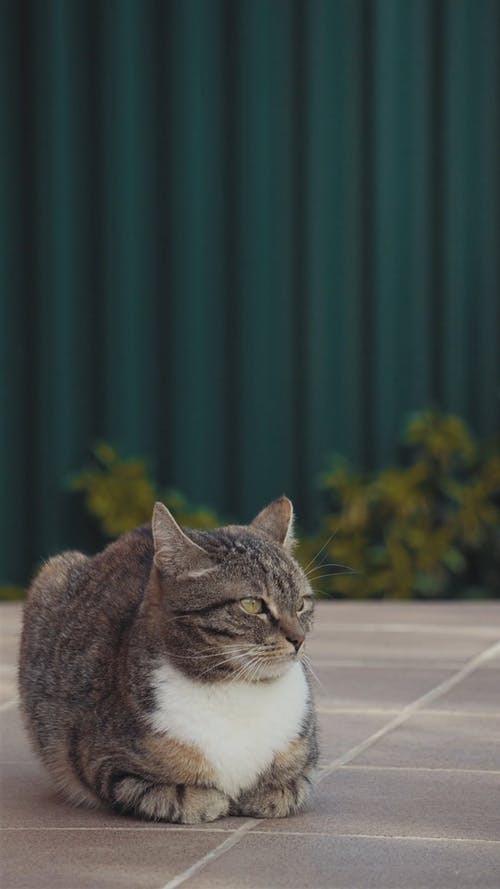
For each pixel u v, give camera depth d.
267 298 12.52
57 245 12.37
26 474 12.49
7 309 12.39
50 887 4.56
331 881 4.60
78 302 12.45
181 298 12.47
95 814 5.43
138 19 12.34
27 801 5.64
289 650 5.25
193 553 5.27
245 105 12.41
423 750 6.39
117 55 12.30
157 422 12.55
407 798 5.61
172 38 12.35
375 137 12.42
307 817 5.36
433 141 12.55
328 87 12.42
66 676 5.57
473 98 12.52
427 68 12.48
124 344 12.45
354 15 12.42
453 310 12.61
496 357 12.66
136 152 12.39
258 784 5.35
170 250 12.47
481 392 12.65
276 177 12.48
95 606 5.75
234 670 5.19
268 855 4.88
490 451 12.45
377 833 5.14
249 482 12.55
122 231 12.39
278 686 5.31
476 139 12.55
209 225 12.48
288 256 12.52
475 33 12.49
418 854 4.89
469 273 12.61
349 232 12.51
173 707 5.18
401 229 12.52
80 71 12.34
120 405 12.45
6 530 12.45
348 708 7.28
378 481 12.28
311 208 12.47
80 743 5.43
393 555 12.15
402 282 12.55
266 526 5.84
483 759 6.24
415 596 12.28
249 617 5.23
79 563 6.30
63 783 5.63
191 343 12.49
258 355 12.55
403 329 12.55
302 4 12.41
